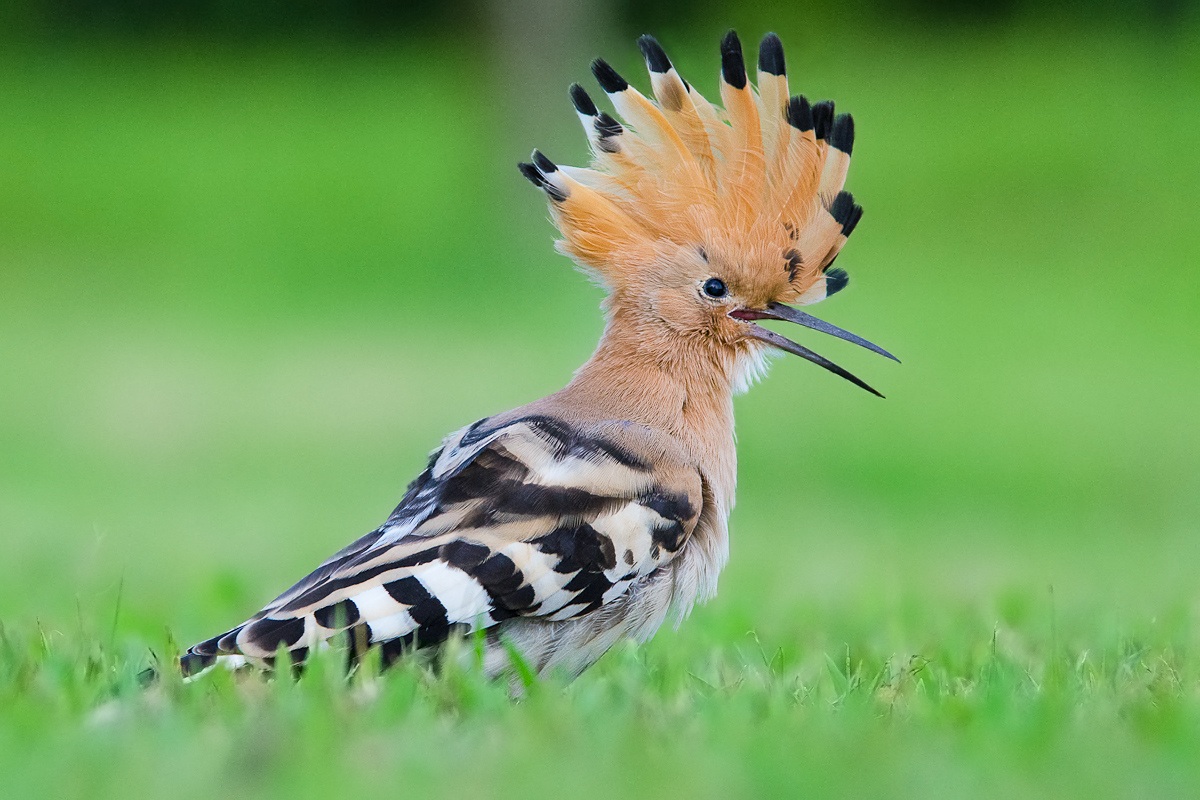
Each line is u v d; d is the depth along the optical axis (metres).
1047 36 44.25
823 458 19.89
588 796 5.62
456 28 46.53
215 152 40.12
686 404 8.55
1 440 19.94
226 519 15.84
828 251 8.93
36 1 47.00
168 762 5.89
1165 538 15.95
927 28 45.34
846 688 7.69
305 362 25.02
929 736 6.50
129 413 21.52
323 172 38.66
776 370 24.66
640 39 8.85
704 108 8.89
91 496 17.08
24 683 7.19
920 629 9.91
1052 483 18.75
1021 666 8.12
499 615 7.21
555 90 33.84
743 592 11.58
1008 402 22.73
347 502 16.86
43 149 39.88
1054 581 12.93
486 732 6.35
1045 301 29.77
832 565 13.87
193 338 27.03
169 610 10.72
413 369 24.34
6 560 13.09
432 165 38.88
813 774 5.85
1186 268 31.48
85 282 31.72
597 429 7.93
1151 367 24.92
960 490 18.55
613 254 8.70
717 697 7.34
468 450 7.72
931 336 27.31
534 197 33.78
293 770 5.77
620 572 7.49
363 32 47.75
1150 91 40.56
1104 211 34.66
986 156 37.75
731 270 8.66
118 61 46.62
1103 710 6.88
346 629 6.92
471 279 31.78
